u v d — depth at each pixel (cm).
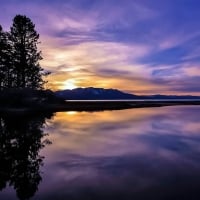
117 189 914
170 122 3397
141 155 1461
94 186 945
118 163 1280
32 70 5266
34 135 2128
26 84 5300
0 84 5188
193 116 4394
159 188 919
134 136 2192
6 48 5222
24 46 5297
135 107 7381
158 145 1777
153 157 1410
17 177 1050
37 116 3800
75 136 2131
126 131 2506
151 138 2089
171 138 2097
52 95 5778
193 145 1789
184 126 2975
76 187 936
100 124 3064
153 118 3969
